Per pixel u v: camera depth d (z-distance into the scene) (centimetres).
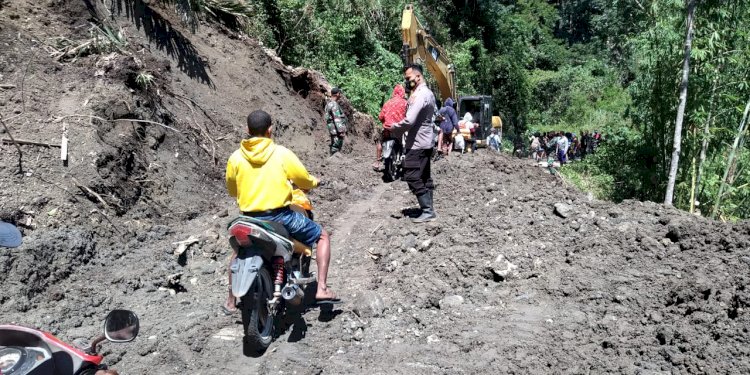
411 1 3009
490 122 2341
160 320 513
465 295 577
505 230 703
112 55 888
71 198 657
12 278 528
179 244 666
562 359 445
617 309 525
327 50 2092
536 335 485
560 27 6756
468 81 3562
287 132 1319
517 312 534
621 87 4806
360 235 768
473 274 613
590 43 5859
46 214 628
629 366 431
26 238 582
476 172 1136
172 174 830
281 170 477
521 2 5244
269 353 463
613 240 660
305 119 1449
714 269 568
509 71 4312
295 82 1529
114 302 547
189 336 482
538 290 575
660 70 1123
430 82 2459
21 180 648
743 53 1038
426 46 1583
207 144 970
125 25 1045
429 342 482
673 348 446
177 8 1174
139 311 532
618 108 3409
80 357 298
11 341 300
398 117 1116
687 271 577
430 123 759
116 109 801
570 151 3500
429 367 436
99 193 691
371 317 527
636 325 499
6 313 495
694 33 1058
